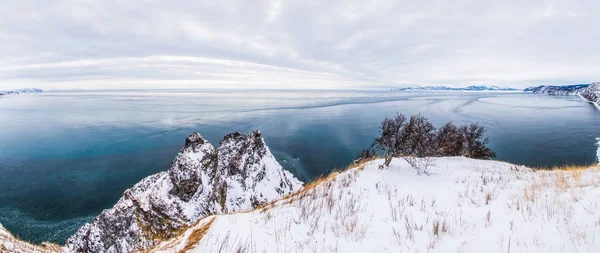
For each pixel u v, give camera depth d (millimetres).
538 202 6809
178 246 5664
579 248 4320
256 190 24391
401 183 11703
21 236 33125
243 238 5273
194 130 109625
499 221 5957
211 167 23375
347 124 123250
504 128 107250
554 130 102625
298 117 154000
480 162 21844
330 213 7020
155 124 129000
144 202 20516
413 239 5402
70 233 34094
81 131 111562
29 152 76312
